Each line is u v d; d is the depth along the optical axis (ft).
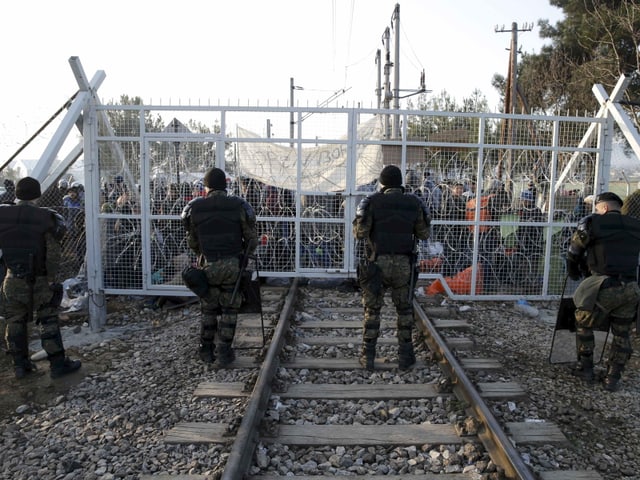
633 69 70.49
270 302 24.63
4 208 16.46
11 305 16.42
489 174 25.81
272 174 25.46
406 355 16.83
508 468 10.91
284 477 11.07
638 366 18.56
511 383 15.93
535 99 89.35
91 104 23.52
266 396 14.29
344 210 25.58
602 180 26.14
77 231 28.96
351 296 26.11
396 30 65.21
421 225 16.84
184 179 24.73
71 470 11.66
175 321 23.49
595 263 16.11
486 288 26.18
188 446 12.42
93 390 15.90
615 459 12.14
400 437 12.64
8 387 16.44
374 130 25.50
